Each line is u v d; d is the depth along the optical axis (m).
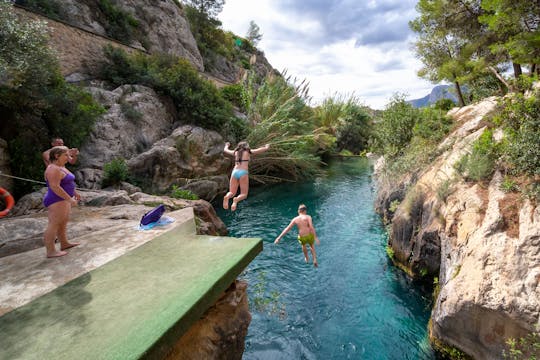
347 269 8.99
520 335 4.38
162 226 5.66
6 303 3.17
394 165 12.99
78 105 12.38
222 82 31.38
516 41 8.34
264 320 6.78
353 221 13.38
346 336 6.25
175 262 4.05
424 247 7.70
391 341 6.04
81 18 19.81
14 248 4.98
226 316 3.98
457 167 7.74
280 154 21.84
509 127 6.89
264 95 23.81
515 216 5.31
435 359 5.50
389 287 7.94
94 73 16.78
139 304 3.06
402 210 9.24
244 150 5.44
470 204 6.42
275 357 5.74
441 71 13.74
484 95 16.73
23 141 10.59
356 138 38.84
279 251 10.39
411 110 14.60
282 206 16.12
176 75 18.38
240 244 4.59
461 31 13.24
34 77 10.34
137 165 14.03
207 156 17.14
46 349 2.47
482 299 4.76
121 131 14.75
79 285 3.51
